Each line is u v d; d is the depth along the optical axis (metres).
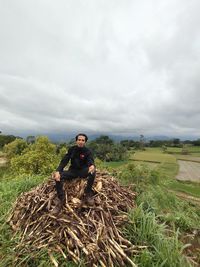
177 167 54.88
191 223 6.27
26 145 23.25
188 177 38.69
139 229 5.02
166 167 52.81
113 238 4.67
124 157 44.56
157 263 4.15
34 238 4.69
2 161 25.45
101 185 6.02
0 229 5.10
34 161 15.07
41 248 4.45
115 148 45.19
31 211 5.27
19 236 4.83
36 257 4.28
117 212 5.45
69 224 4.79
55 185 5.49
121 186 6.88
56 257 4.25
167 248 4.43
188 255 4.98
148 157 72.12
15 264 4.18
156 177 9.16
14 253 4.36
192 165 63.03
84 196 5.45
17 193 7.16
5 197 6.87
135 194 6.79
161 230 5.07
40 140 16.12
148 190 7.93
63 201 5.27
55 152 16.94
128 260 4.26
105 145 45.47
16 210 5.58
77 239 4.47
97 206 5.28
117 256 4.30
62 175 5.65
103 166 12.45
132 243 4.82
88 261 4.18
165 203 7.48
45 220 4.97
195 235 5.82
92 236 4.59
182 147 132.50
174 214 6.69
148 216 5.29
